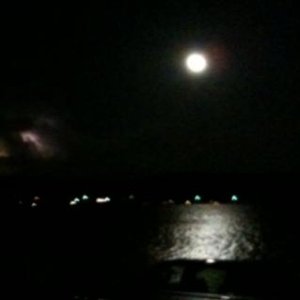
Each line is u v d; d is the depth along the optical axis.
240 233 66.94
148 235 66.06
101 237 63.72
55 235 66.06
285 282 9.23
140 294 10.02
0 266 30.92
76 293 11.05
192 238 61.75
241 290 9.22
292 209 113.56
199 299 9.31
